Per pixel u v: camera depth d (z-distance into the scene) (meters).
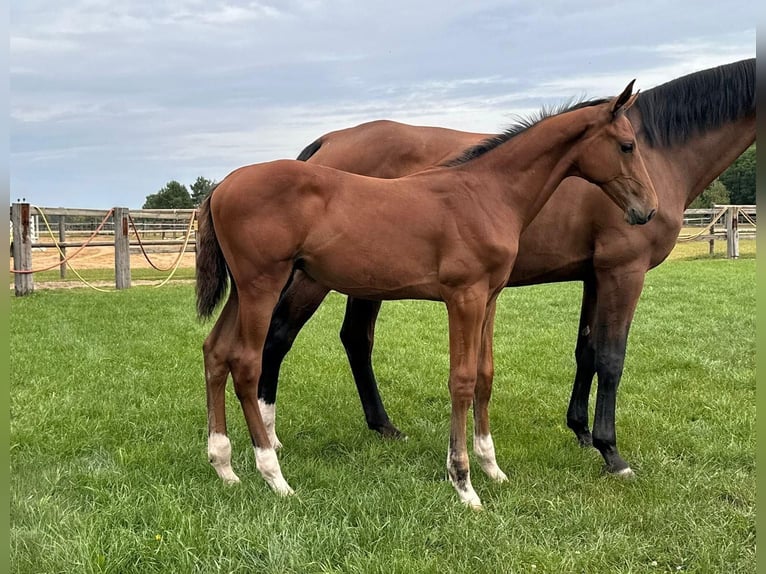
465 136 4.18
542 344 7.38
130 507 3.06
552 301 10.74
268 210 3.13
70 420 4.38
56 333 7.39
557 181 3.41
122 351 6.62
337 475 3.56
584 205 3.73
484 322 3.56
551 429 4.59
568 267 3.91
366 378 4.54
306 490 3.35
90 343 6.93
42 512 2.99
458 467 3.28
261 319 3.24
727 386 5.56
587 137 3.29
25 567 2.59
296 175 3.16
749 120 3.83
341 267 3.25
